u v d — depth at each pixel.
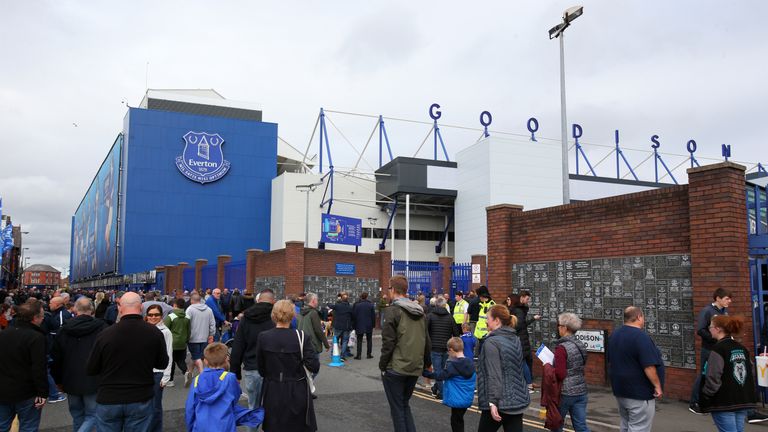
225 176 54.28
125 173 52.56
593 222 11.51
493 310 5.94
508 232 13.40
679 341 9.77
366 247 52.28
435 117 51.44
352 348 18.38
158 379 7.08
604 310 11.12
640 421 5.81
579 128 54.22
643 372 5.80
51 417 8.73
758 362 7.90
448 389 6.79
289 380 5.53
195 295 11.32
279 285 25.69
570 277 11.86
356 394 10.53
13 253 90.75
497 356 5.64
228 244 53.53
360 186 52.41
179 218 52.31
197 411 5.02
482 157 46.91
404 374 6.63
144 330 5.54
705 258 9.39
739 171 9.40
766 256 9.41
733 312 8.95
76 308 6.55
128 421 5.40
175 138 52.88
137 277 49.03
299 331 5.75
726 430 5.63
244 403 9.77
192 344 11.12
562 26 16.78
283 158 65.44
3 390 5.98
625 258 10.82
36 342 6.12
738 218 9.23
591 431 7.81
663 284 10.15
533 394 10.44
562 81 16.47
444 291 28.50
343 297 15.29
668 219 10.19
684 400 9.57
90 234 82.25
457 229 49.50
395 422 6.62
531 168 47.22
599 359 11.05
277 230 52.25
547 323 12.27
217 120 54.47
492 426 5.84
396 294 6.96
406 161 48.06
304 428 5.49
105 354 5.38
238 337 7.43
